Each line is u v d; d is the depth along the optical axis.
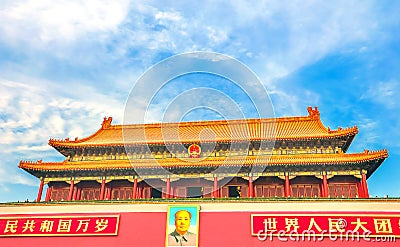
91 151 61.91
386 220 41.16
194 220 43.53
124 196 57.97
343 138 57.00
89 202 46.53
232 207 44.00
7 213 46.44
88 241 44.16
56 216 45.66
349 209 42.25
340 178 54.47
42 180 58.66
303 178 55.56
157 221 44.25
